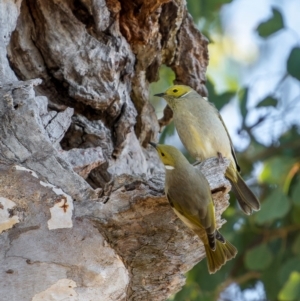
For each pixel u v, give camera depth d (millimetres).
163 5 11312
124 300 8789
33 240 8320
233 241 13875
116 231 8812
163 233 9055
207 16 14914
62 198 8562
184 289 13070
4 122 8609
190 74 12570
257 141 14469
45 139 8672
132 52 11164
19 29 10367
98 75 10375
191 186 9016
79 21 10500
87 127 10445
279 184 12859
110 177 10539
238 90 14570
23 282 8109
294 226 13602
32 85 8820
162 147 9430
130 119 10797
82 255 8438
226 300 14703
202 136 12109
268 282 13523
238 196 12570
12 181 8469
